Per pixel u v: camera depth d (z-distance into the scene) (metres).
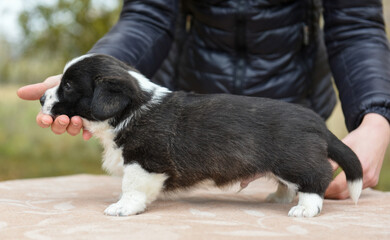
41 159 2.80
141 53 1.51
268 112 1.33
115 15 2.23
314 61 1.64
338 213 1.30
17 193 1.42
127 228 1.20
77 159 2.85
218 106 1.34
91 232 1.19
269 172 1.34
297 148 1.32
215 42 1.62
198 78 1.64
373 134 1.42
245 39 1.59
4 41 2.33
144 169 1.32
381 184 2.20
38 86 1.39
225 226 1.22
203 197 1.43
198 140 1.32
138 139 1.32
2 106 2.95
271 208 1.34
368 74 1.49
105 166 1.36
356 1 1.54
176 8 1.60
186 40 1.66
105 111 1.30
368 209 1.33
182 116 1.33
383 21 1.56
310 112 1.35
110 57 1.37
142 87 1.35
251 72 1.61
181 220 1.24
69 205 1.34
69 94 1.35
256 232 1.19
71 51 2.26
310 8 1.60
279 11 1.57
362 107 1.46
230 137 1.32
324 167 1.32
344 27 1.55
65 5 2.18
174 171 1.33
